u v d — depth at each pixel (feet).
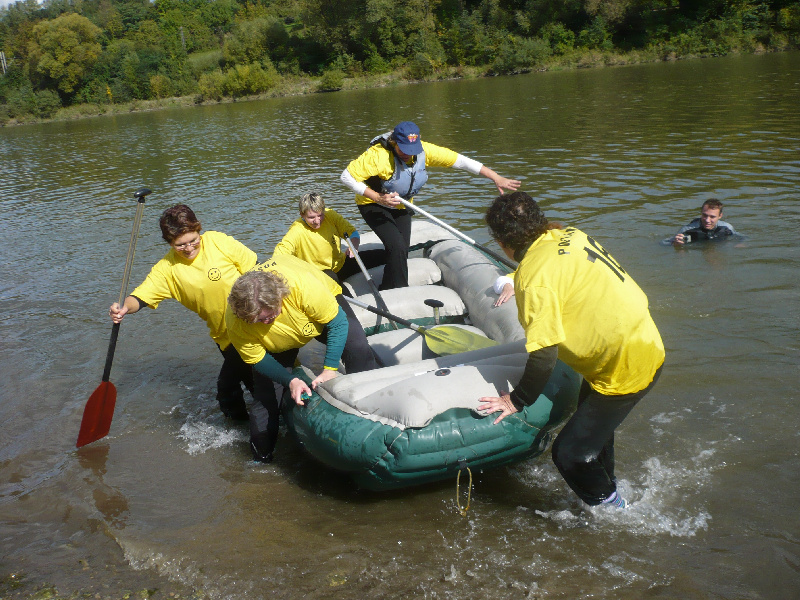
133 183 43.52
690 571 8.67
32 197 42.27
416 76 125.08
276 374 10.49
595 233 22.21
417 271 15.99
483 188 30.50
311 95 123.03
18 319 19.85
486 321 13.34
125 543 10.00
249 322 9.30
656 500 10.02
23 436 13.44
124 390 15.15
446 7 137.08
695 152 33.99
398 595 8.64
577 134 44.11
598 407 8.73
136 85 148.15
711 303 16.35
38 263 25.84
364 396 10.28
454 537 9.69
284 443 12.76
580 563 8.98
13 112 143.02
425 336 12.57
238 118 89.40
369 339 13.34
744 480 10.28
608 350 8.16
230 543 9.88
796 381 12.80
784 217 21.98
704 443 11.26
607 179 29.91
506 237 8.61
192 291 11.66
